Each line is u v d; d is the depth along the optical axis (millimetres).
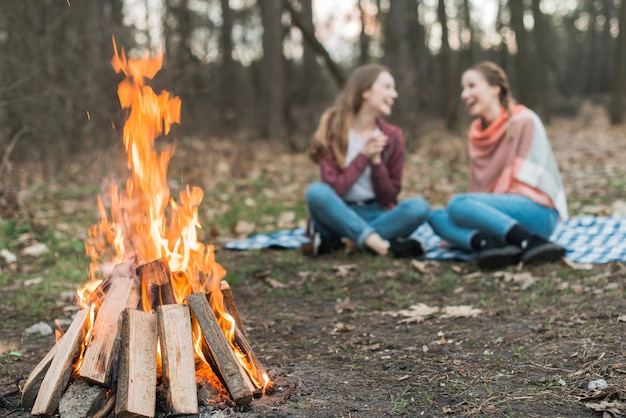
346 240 5363
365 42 18000
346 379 2807
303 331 3639
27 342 3484
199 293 2508
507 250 4629
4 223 5766
